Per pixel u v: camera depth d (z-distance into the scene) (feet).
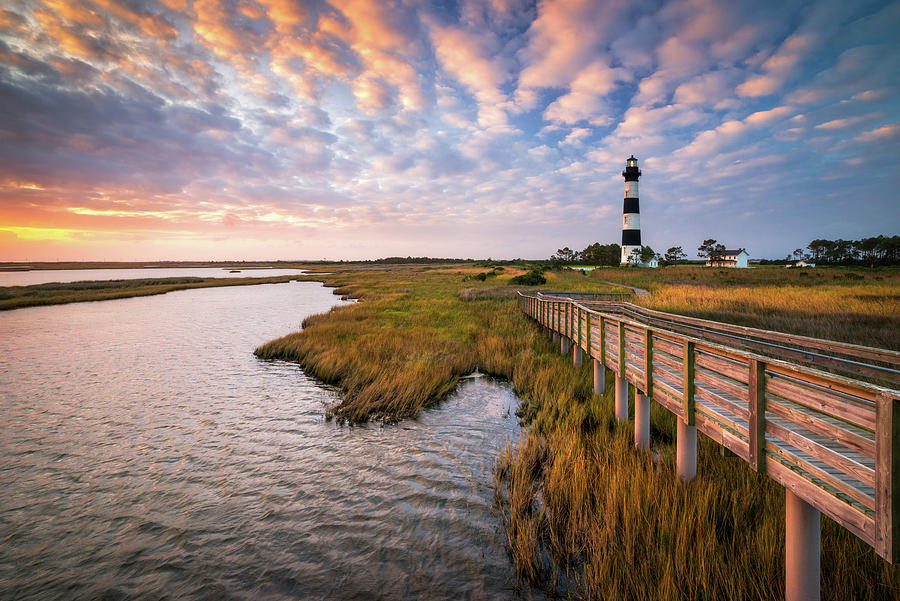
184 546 17.75
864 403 8.93
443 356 48.06
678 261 470.80
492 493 21.22
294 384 41.57
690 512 15.56
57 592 15.25
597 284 140.67
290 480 23.03
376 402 34.01
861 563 13.24
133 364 49.98
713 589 12.91
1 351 57.52
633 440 24.49
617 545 15.39
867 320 52.31
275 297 138.82
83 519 19.77
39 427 30.91
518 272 233.14
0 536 18.57
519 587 14.73
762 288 102.73
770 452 12.37
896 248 320.91
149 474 23.97
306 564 16.46
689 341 16.93
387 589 14.97
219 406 35.17
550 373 39.40
